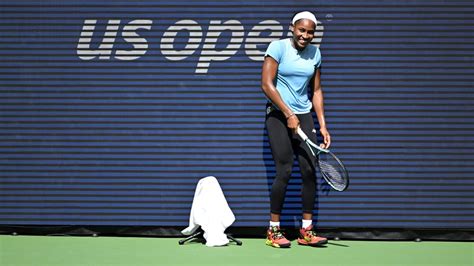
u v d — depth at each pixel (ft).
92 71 27.07
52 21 27.07
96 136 27.04
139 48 27.02
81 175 26.99
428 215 26.76
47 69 27.09
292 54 24.91
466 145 26.71
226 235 26.13
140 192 26.99
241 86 26.96
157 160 27.02
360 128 26.84
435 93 26.78
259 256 23.26
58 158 27.02
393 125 26.78
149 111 27.04
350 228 26.84
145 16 26.99
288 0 26.78
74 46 27.07
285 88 25.13
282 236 25.21
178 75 27.04
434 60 26.76
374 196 26.81
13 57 27.09
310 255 23.57
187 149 27.02
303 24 24.40
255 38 26.86
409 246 25.67
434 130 26.78
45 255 23.27
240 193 26.89
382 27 26.78
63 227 27.04
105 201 27.02
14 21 27.09
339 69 26.89
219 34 26.89
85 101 27.07
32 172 27.02
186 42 26.96
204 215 25.57
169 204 27.04
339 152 26.89
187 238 25.96
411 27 26.78
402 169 26.78
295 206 26.89
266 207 26.89
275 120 24.89
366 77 26.84
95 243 25.68
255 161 26.89
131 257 23.02
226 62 26.96
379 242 26.43
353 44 26.84
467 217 26.71
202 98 27.02
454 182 26.73
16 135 27.07
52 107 27.07
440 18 26.73
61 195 27.02
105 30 27.02
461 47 26.71
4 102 27.04
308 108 25.38
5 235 27.07
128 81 27.07
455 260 22.95
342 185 23.53
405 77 26.78
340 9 26.81
